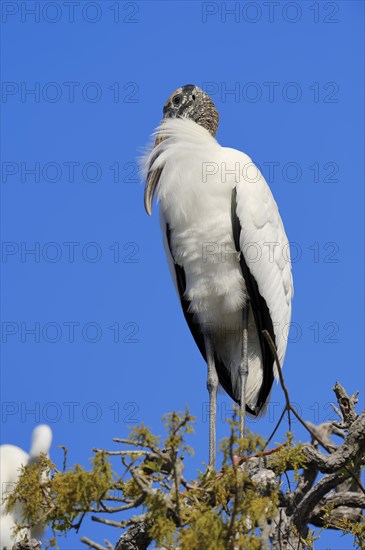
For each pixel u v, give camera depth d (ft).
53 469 24.71
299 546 28.96
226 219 37.40
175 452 22.71
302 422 25.66
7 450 31.53
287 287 39.68
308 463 28.48
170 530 22.85
